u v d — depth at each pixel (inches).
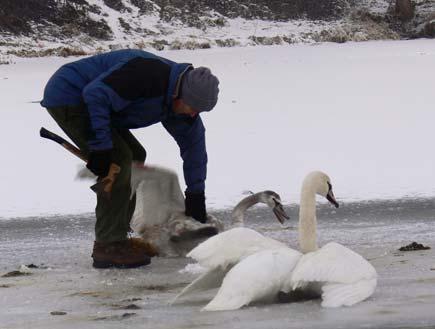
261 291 248.5
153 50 1710.1
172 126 355.6
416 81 962.7
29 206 485.4
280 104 822.5
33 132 694.5
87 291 295.4
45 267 346.9
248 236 263.0
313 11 2084.2
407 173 535.8
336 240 384.2
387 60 1261.1
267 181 524.1
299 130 679.1
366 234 398.0
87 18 1812.3
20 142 651.5
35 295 289.3
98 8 1872.5
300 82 1003.3
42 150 619.8
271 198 370.6
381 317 237.1
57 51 1612.9
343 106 799.1
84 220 455.8
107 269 339.3
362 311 243.8
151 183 360.5
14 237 418.3
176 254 361.1
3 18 1729.8
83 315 255.9
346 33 1969.7
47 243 403.5
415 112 747.4
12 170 562.3
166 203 363.3
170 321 241.8
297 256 255.8
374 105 796.6
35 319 252.4
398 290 271.1
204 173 364.8
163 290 295.0
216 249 258.7
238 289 247.6
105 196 332.2
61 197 504.1
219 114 764.6
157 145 625.0
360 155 585.3
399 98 835.4
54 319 251.6
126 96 331.0
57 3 1825.8
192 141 360.5
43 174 552.1
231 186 514.3
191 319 242.5
